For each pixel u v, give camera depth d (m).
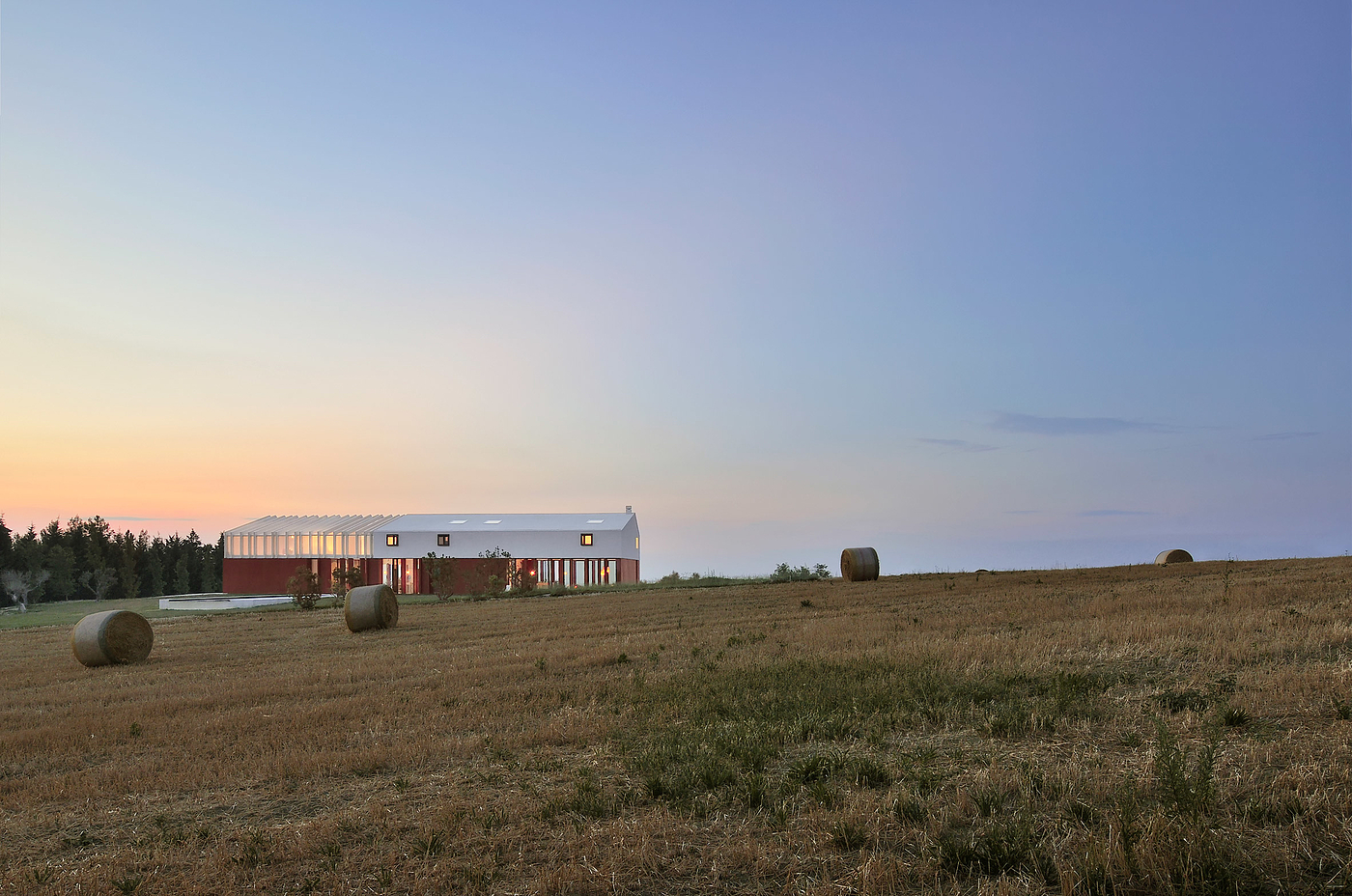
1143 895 5.11
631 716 11.17
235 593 68.50
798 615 23.97
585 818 7.17
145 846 7.38
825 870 5.75
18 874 6.74
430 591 66.19
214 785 9.30
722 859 6.09
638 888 5.74
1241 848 5.47
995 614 19.81
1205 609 17.39
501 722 11.37
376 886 6.12
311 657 21.17
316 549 67.88
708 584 43.97
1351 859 5.16
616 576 65.69
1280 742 7.34
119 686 18.00
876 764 7.72
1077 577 30.44
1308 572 25.45
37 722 14.19
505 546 66.06
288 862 6.71
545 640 21.38
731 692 12.04
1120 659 11.85
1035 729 8.65
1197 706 8.91
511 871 6.15
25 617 53.38
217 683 17.52
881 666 13.05
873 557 37.06
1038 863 5.52
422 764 9.49
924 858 5.74
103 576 98.00
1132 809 5.96
